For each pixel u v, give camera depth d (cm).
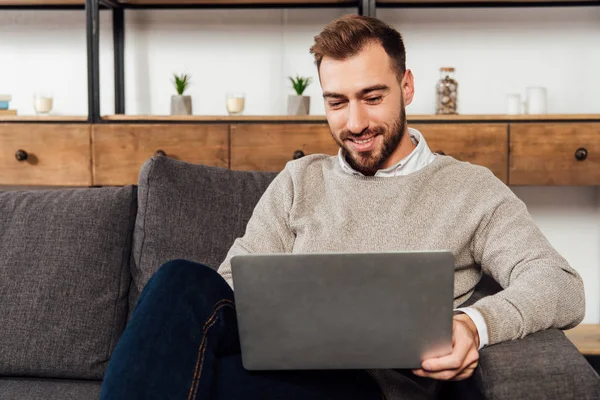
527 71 264
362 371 116
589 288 272
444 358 99
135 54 270
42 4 269
